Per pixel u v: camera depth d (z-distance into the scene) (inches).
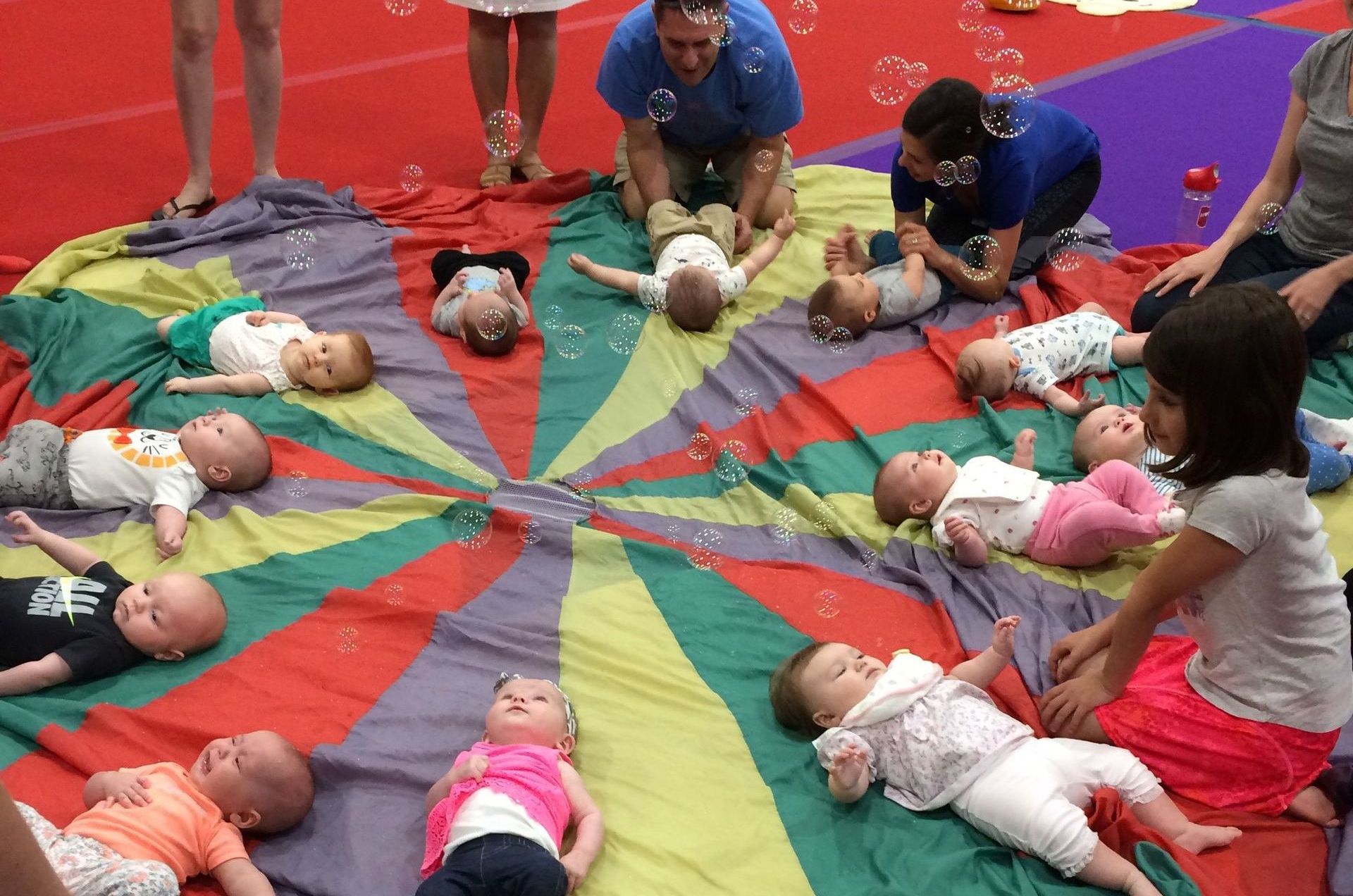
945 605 87.0
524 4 141.8
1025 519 90.7
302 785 70.3
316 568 90.4
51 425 99.1
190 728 75.8
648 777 74.3
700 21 116.0
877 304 122.0
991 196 119.4
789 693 76.4
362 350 111.1
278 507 97.2
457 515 96.6
